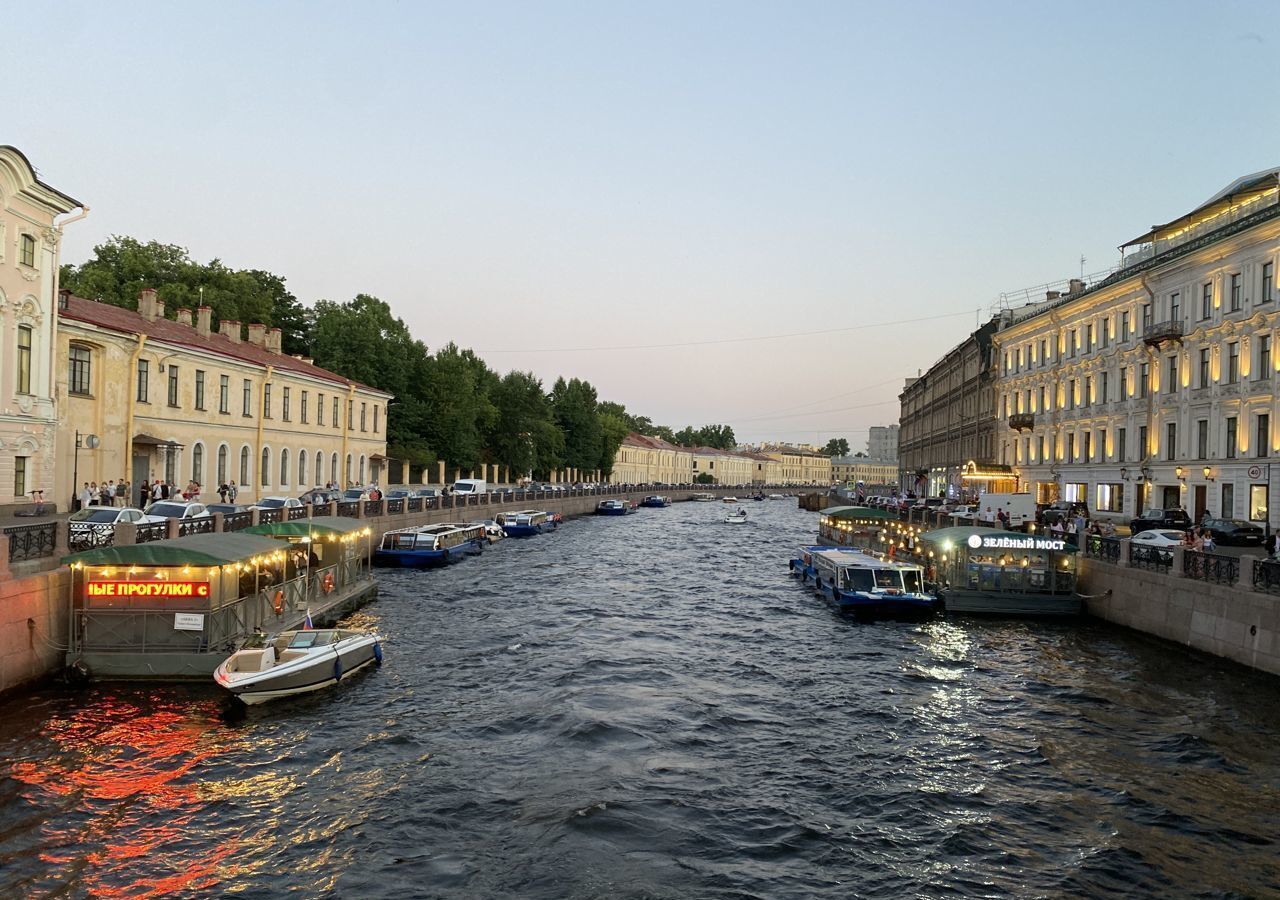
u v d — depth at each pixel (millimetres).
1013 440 62375
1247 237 35812
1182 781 14320
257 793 13312
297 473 51594
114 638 18047
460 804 13039
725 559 49531
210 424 42500
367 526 32250
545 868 11062
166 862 11125
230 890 10445
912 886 10836
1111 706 18516
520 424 90188
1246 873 11219
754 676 21234
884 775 14594
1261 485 35094
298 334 75625
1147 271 43375
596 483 112375
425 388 74125
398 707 17766
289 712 17109
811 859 11531
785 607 31828
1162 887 10844
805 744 16141
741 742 16203
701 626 27812
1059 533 31359
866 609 28938
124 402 36094
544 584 36531
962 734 16750
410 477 71375
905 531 45344
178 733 15641
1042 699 19141
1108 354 48500
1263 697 18797
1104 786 14117
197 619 18188
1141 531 32844
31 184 28484
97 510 25375
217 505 31719
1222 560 21203
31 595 17016
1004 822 12758
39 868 10867
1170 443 42000
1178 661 22250
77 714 16266
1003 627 27422
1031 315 59500
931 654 23750
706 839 12023
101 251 59906
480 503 60125
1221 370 37906
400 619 27328
